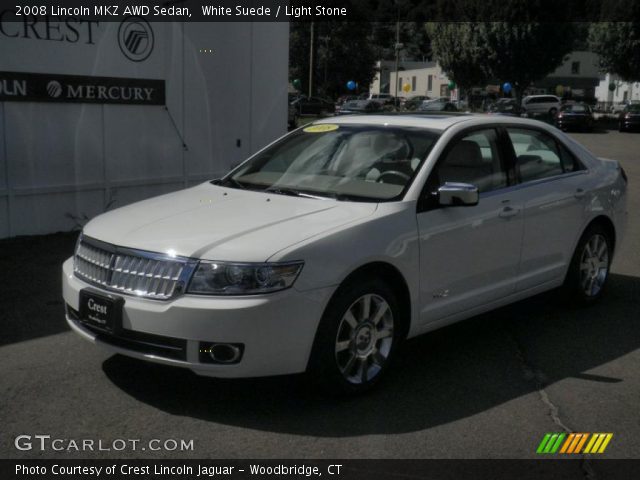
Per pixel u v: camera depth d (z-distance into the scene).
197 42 9.87
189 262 3.80
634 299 6.48
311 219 4.20
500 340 5.35
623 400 4.31
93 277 4.16
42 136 8.40
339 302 3.99
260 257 3.78
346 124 5.41
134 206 4.77
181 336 3.74
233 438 3.72
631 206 11.73
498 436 3.81
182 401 4.14
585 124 37.25
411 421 3.96
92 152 8.91
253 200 4.64
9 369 4.57
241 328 3.69
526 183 5.43
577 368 4.81
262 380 4.45
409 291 4.42
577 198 5.80
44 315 5.69
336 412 4.04
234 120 10.55
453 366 4.80
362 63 68.62
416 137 4.98
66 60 8.46
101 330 4.02
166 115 9.65
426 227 4.50
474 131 5.16
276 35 10.91
